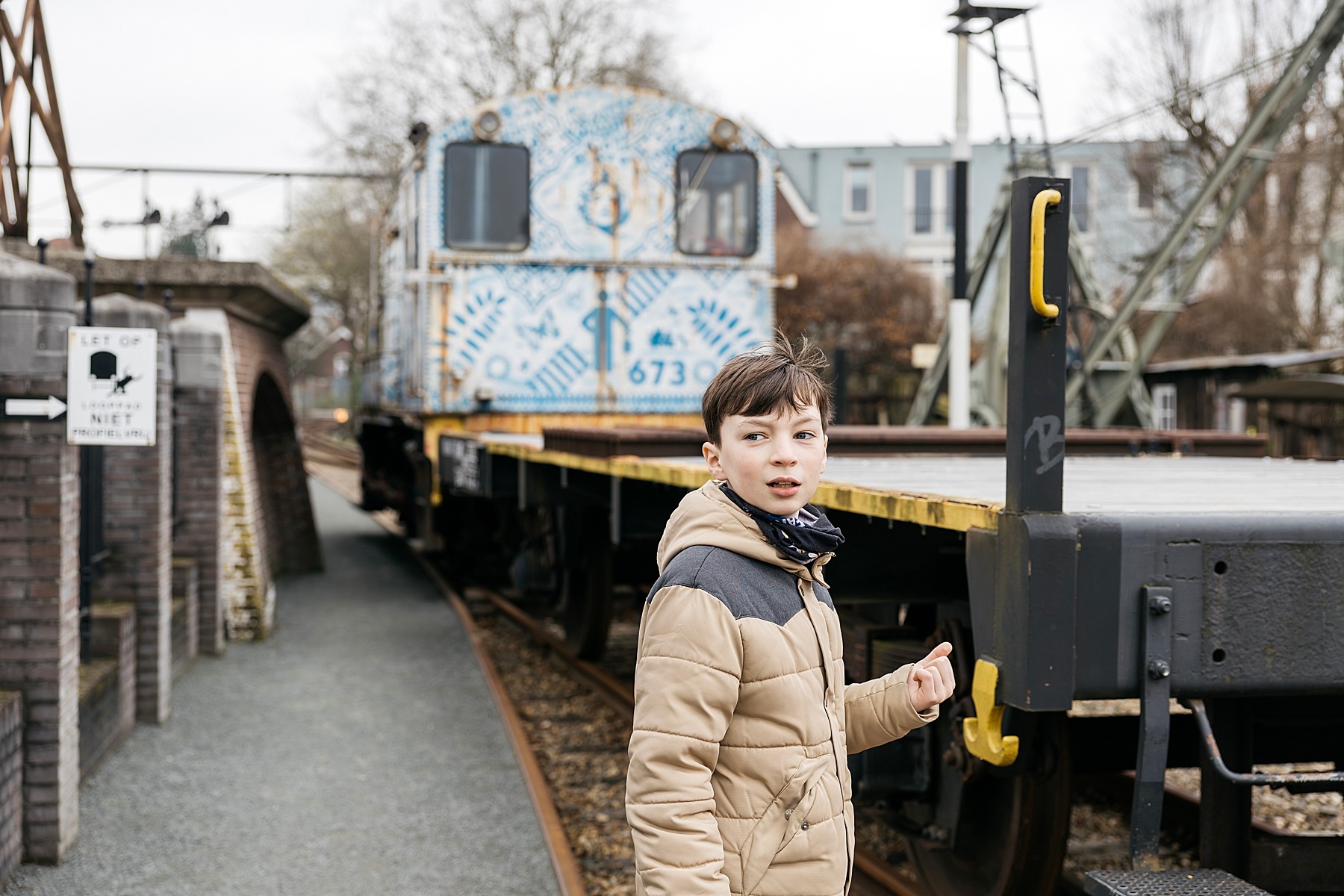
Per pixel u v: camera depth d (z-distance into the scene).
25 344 4.84
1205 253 13.61
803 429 2.19
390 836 5.23
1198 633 2.87
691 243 11.05
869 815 4.70
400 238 12.76
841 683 2.28
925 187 38.78
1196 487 4.11
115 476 6.95
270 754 6.45
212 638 8.95
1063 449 2.83
